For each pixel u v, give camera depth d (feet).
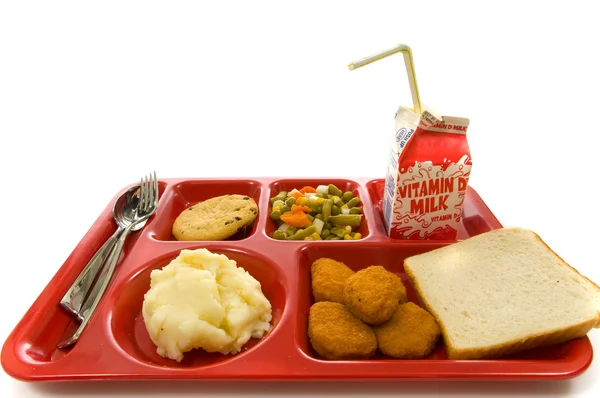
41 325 0.96
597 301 0.94
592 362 0.90
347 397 0.85
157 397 0.85
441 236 1.24
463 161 1.15
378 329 0.99
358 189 1.50
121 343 0.96
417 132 1.13
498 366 0.85
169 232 1.40
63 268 1.10
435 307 1.03
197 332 0.94
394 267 1.22
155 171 1.50
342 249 1.20
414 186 1.17
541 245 1.08
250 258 1.16
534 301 0.98
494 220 1.29
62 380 0.84
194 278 0.98
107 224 1.30
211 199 1.46
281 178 1.57
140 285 1.10
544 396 0.84
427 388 0.86
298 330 0.96
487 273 1.07
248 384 0.87
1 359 0.87
